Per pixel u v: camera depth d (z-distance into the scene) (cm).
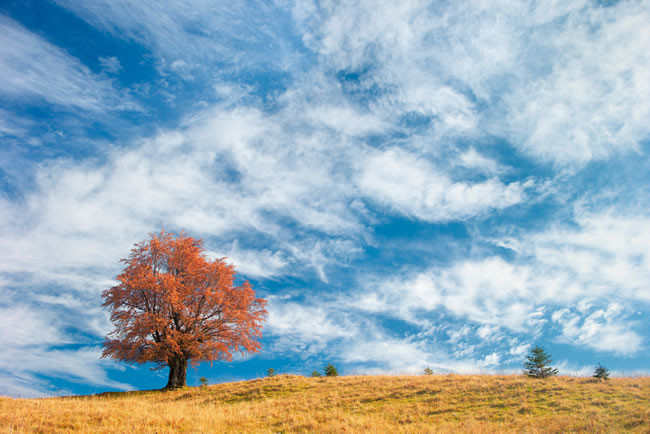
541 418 1502
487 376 2502
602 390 1861
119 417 1588
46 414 1555
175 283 3189
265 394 2430
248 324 3403
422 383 2347
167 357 3098
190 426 1519
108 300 3192
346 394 2220
